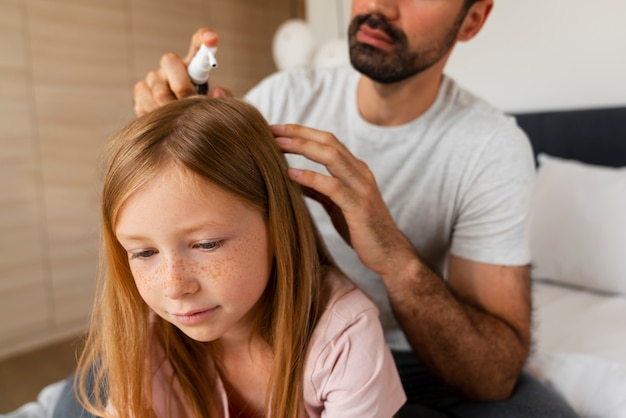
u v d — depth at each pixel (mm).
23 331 2316
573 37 1810
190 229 517
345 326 607
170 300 536
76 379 774
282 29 2307
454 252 947
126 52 2531
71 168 2400
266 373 681
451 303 783
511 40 1956
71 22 2324
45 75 2264
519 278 887
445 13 855
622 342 1156
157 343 707
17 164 2219
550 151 1877
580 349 1145
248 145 578
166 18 2664
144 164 530
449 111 961
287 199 621
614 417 905
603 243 1517
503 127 931
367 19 861
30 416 950
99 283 677
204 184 524
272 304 635
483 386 817
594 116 1759
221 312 545
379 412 596
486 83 2049
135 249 545
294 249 625
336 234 982
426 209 956
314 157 637
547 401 836
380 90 929
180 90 710
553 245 1614
